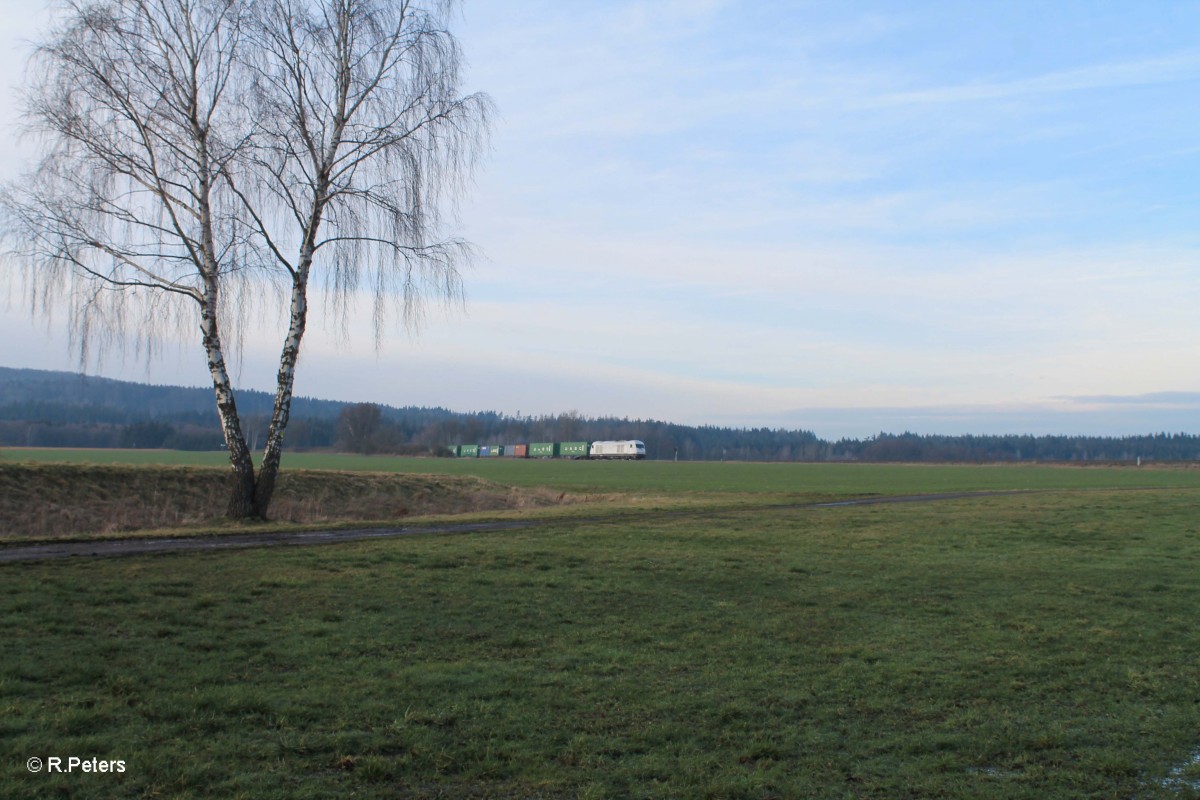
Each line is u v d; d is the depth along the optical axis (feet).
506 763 23.03
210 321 78.13
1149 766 24.44
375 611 40.57
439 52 81.05
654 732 25.82
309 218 80.18
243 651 32.53
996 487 191.21
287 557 54.34
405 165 80.38
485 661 32.86
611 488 186.09
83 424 495.82
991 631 40.81
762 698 29.55
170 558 52.08
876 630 40.52
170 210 75.61
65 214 71.87
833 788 22.31
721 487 192.95
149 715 25.26
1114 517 101.04
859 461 600.80
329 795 20.51
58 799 19.62
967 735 26.50
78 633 33.83
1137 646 38.24
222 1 74.95
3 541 58.34
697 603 45.55
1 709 24.95
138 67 73.36
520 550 61.26
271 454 82.17
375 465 315.37
